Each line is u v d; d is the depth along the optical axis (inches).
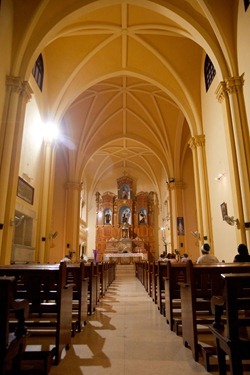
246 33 297.7
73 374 104.1
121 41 456.8
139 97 645.9
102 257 974.4
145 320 195.8
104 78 512.7
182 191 705.0
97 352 128.5
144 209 1031.6
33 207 404.2
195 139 452.4
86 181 1034.7
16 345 83.0
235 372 77.7
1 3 291.4
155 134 713.0
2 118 300.7
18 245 343.9
